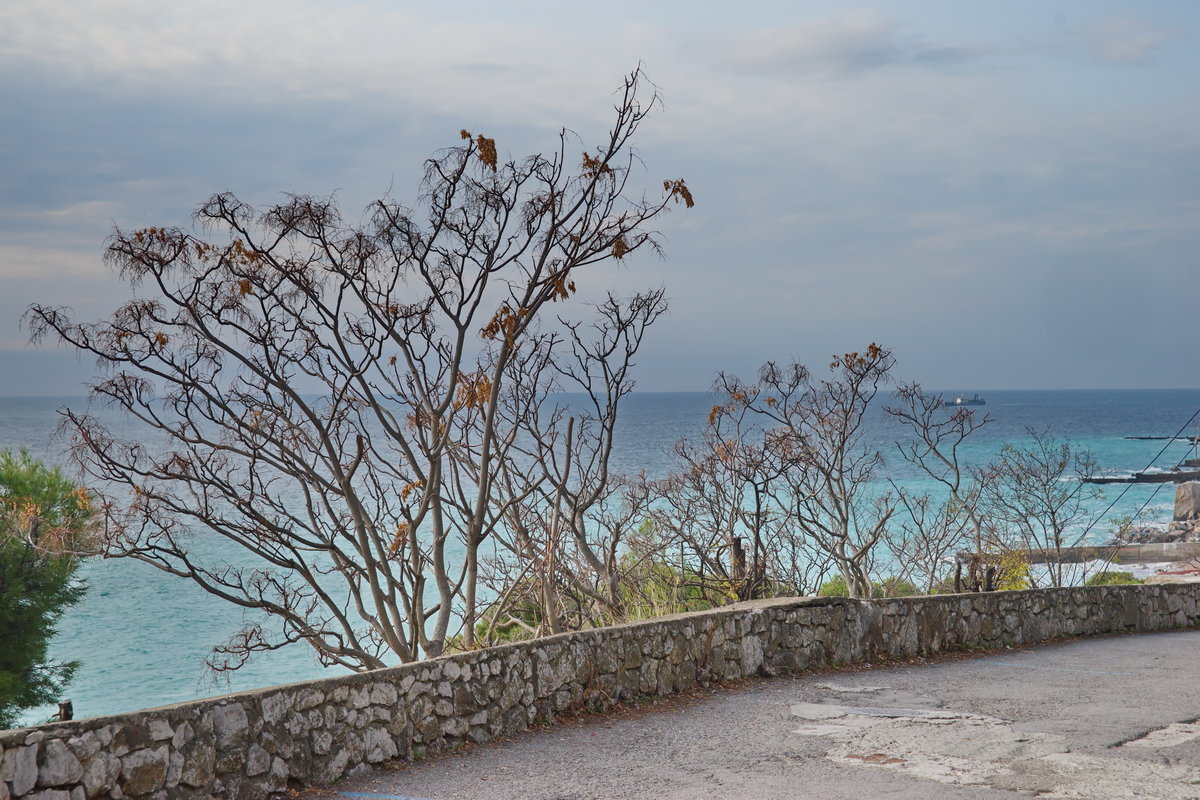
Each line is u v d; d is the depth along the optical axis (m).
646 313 14.10
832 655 11.78
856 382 19.62
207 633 26.48
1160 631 17.30
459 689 7.57
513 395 14.02
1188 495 47.09
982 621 13.97
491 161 11.12
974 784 6.34
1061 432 130.12
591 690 8.87
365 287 11.30
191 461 11.23
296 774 6.21
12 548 16.80
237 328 10.81
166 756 5.40
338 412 12.10
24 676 19.16
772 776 6.63
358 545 11.07
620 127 11.72
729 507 18.28
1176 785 6.25
